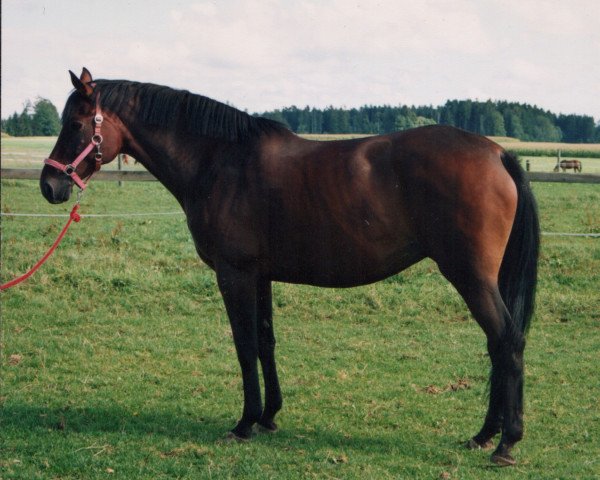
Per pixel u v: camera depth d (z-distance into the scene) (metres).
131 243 11.24
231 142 4.78
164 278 9.27
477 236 4.14
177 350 7.07
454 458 4.46
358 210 4.37
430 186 4.20
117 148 4.99
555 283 9.09
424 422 5.22
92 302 8.63
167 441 4.70
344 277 4.57
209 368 6.55
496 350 4.20
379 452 4.61
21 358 6.73
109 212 16.81
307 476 4.16
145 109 4.91
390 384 6.12
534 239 4.29
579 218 14.93
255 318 4.76
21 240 11.45
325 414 5.41
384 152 4.38
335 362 6.75
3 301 8.52
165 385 6.08
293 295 8.77
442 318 8.26
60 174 4.90
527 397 5.74
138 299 8.70
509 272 4.38
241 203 4.61
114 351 7.03
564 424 5.12
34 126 77.81
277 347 7.22
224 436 4.84
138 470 4.23
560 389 5.93
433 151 4.23
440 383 6.14
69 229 13.15
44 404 5.53
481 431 4.61
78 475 4.18
